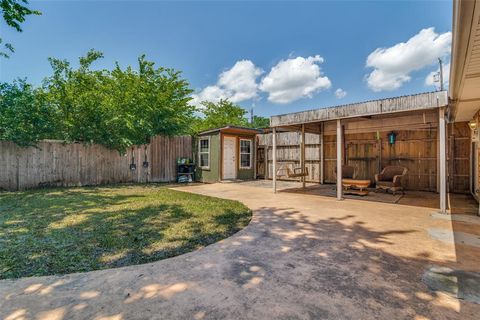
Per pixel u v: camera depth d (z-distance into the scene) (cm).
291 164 1141
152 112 1050
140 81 1061
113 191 781
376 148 890
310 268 249
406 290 208
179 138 1192
